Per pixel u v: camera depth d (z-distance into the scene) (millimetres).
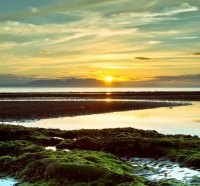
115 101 136875
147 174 22109
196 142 29891
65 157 22594
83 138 31906
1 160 24094
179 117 75688
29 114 76062
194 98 172500
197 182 20375
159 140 29344
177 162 25688
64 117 74188
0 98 155250
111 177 18844
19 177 21531
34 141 35000
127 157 28062
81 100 139125
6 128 37656
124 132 38812
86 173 19281
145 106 112562
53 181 19422
